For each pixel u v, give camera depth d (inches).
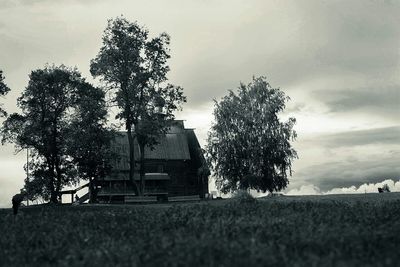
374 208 991.0
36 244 667.4
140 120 3043.8
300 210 978.7
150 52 3115.2
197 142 4207.7
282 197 2169.0
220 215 908.0
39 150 3240.7
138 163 3882.9
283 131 2923.2
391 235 623.5
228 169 2876.5
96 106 3088.1
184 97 3127.5
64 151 3257.9
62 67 3454.7
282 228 685.9
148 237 651.5
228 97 3021.7
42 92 3316.9
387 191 2546.8
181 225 775.7
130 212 1014.4
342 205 1085.1
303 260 476.1
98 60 3078.2
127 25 3132.4
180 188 3964.1
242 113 2928.2
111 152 3139.8
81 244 641.6
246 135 2893.7
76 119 3248.0
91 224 837.8
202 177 3998.5
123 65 3058.6
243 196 1439.5
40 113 3339.1
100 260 522.6
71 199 3627.0
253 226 713.6
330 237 599.2
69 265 519.2
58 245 632.4
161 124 3061.0
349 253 524.4
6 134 3250.5
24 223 896.9
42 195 3211.1
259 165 2869.1
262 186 2844.5
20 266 538.9
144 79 3029.0
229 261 470.9
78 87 3363.7
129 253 544.7
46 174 3230.8
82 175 3154.5
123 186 3786.9
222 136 2915.8
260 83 3038.9
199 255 494.3
